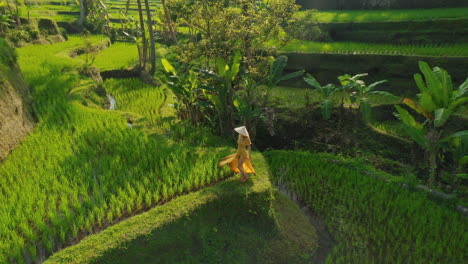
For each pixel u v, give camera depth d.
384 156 9.79
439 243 6.40
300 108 11.19
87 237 5.52
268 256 6.39
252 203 6.55
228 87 9.41
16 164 7.69
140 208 6.40
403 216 7.25
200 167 7.58
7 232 5.45
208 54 11.55
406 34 18.58
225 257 6.17
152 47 18.12
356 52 16.20
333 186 8.45
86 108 11.95
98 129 10.01
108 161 7.96
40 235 5.70
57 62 17.72
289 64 17.23
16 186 6.73
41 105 11.66
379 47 16.88
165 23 18.45
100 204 6.32
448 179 8.63
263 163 7.94
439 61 13.57
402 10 24.34
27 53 20.38
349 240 6.78
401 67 14.49
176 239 5.82
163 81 10.95
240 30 10.88
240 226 6.55
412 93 14.00
